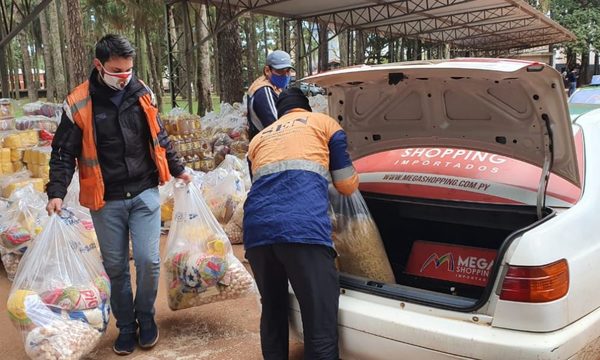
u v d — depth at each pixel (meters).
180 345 3.44
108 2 29.08
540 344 2.04
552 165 2.62
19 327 2.92
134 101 3.13
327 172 2.64
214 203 5.50
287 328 2.84
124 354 3.34
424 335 2.22
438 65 2.44
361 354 2.44
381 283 2.53
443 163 3.02
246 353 3.32
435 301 2.30
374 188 3.14
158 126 3.29
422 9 15.57
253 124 4.55
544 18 19.55
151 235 3.28
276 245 2.47
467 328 2.17
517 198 2.65
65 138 3.09
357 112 3.27
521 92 2.53
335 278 2.52
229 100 13.66
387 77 2.73
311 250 2.45
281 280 2.72
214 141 8.08
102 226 3.20
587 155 2.76
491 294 2.18
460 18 19.03
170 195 5.63
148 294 3.34
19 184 5.27
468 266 2.81
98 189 3.10
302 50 16.08
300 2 12.91
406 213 3.07
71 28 12.30
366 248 2.85
